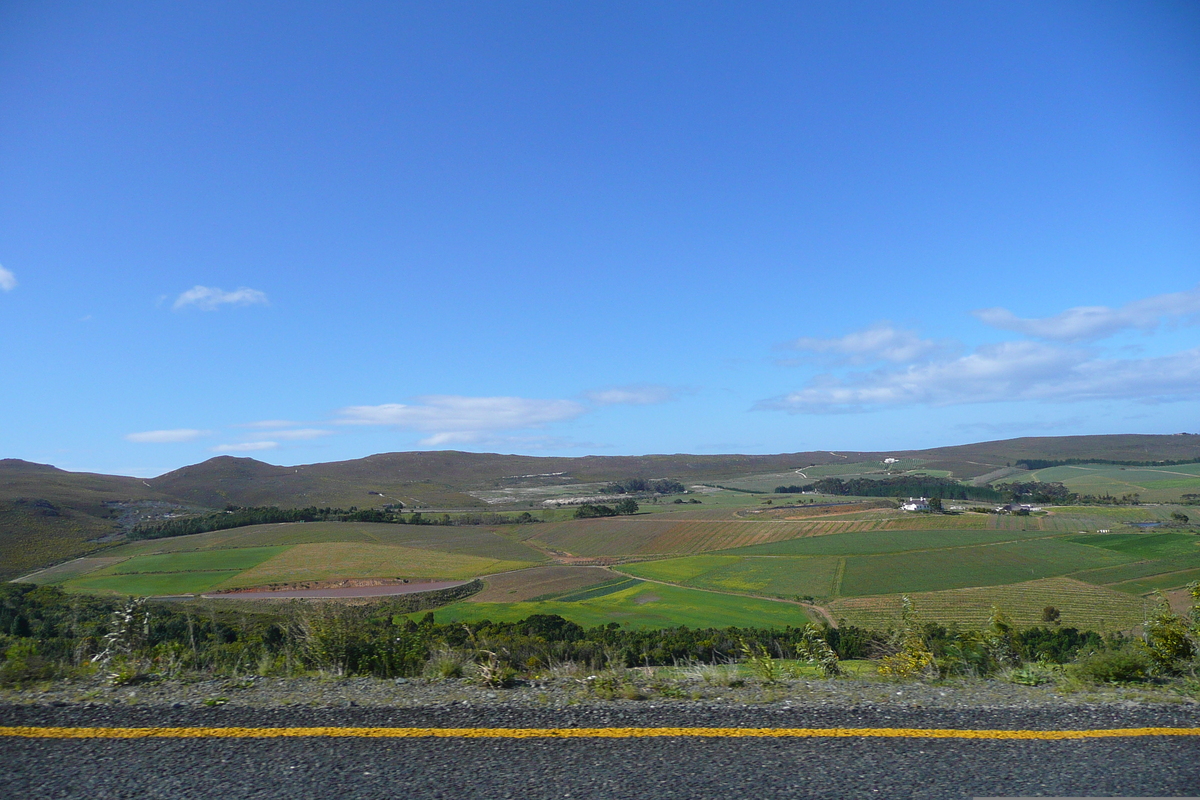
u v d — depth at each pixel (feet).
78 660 22.95
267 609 157.28
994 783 12.92
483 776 13.12
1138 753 14.43
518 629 119.75
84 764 13.76
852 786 12.73
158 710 17.11
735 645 46.47
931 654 23.54
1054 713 17.08
